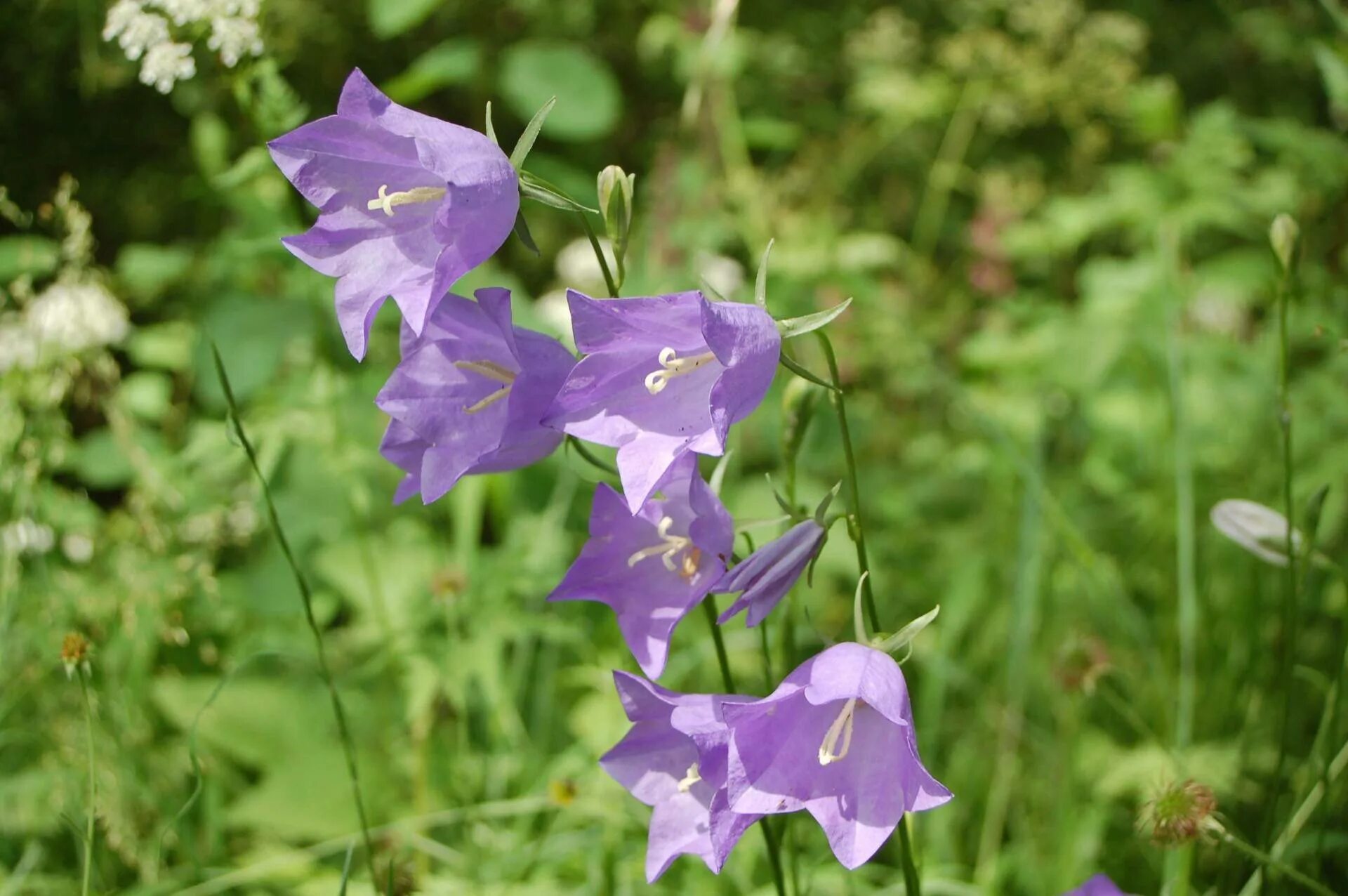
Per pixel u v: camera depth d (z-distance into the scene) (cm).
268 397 94
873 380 115
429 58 93
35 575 72
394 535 86
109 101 132
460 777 72
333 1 137
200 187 91
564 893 67
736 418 52
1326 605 78
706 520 53
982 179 140
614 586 55
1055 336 102
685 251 111
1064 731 73
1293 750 74
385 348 99
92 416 101
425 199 54
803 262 107
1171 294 88
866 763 53
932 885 67
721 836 51
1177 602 80
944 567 91
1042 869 71
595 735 72
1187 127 129
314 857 67
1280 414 60
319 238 54
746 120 147
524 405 54
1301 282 99
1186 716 69
